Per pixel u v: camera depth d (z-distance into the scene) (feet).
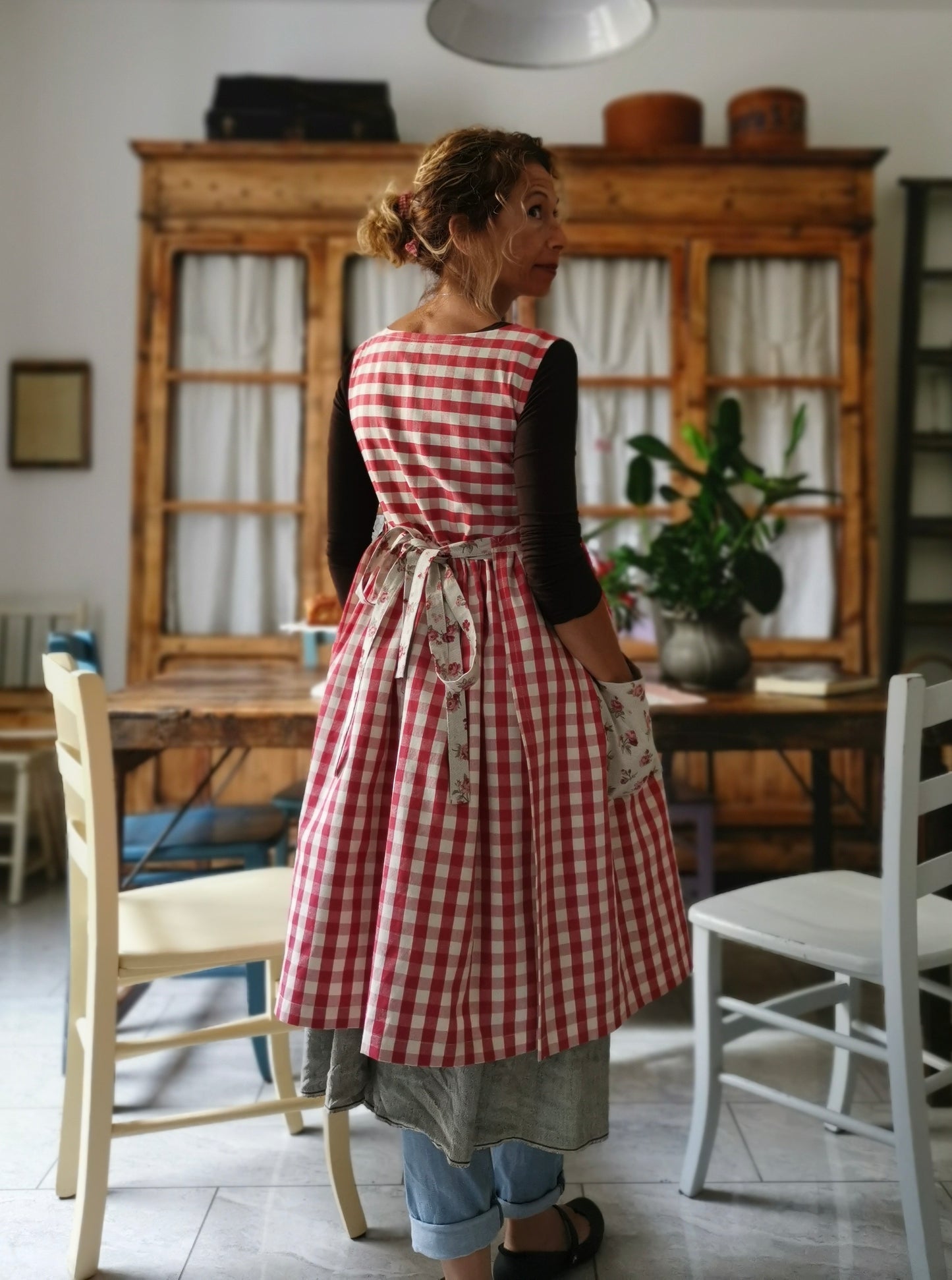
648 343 12.37
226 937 5.14
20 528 13.37
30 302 13.32
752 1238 5.27
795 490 7.77
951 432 13.20
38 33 13.19
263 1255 5.13
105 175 13.28
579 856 3.94
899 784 4.74
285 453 12.41
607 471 12.45
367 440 4.14
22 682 13.21
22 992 8.77
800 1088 6.96
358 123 12.18
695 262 12.17
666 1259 5.09
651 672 9.27
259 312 12.31
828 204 12.19
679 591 7.82
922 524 13.17
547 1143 4.04
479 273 4.02
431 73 13.29
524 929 3.88
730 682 7.96
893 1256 5.12
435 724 3.86
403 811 3.82
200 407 12.35
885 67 13.38
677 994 8.85
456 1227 4.12
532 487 3.76
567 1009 3.88
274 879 6.12
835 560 12.42
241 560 12.43
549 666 3.95
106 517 13.38
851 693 7.61
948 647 13.47
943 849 6.95
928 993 6.84
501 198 3.99
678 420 12.26
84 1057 5.37
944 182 13.03
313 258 12.14
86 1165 4.89
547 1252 4.89
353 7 13.24
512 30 7.21
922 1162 4.75
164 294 12.17
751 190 12.17
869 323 12.28
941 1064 5.05
